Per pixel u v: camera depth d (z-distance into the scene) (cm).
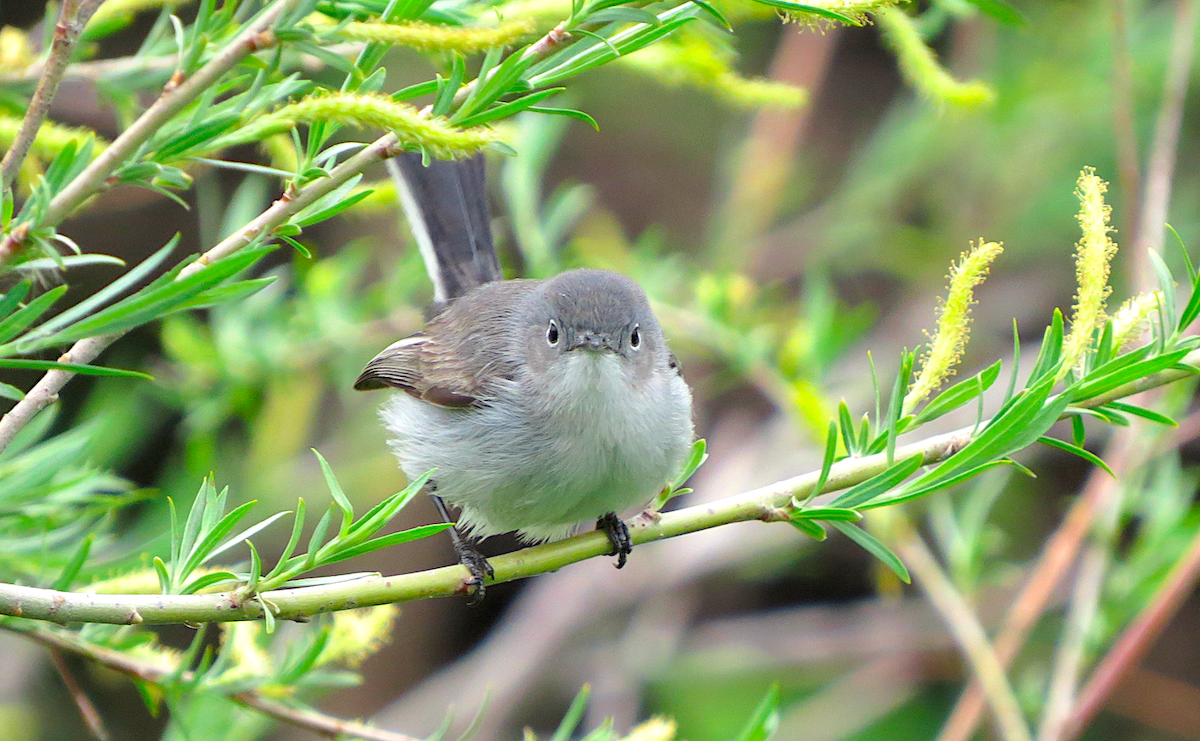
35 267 377
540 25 491
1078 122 1486
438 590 505
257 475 1123
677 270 1115
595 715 1437
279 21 370
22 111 640
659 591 1484
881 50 1855
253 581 458
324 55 371
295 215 446
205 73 370
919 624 1490
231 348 987
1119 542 1401
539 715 1476
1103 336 524
